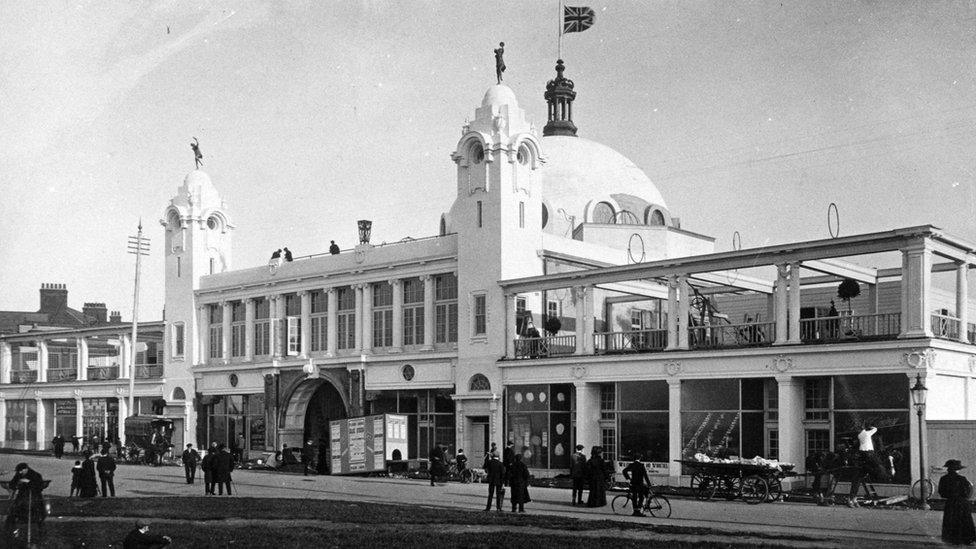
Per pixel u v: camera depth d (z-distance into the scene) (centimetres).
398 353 5459
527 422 4838
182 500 3369
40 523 2309
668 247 6156
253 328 6450
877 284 4797
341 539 2356
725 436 4088
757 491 3388
